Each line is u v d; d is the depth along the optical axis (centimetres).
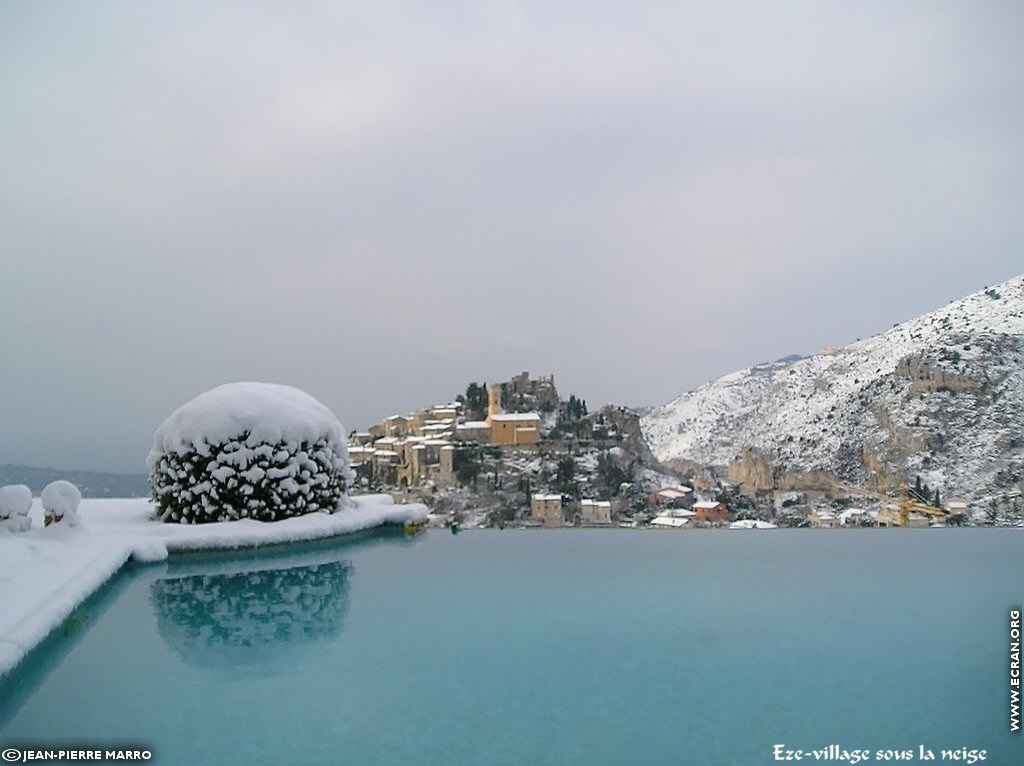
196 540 761
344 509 962
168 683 372
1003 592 584
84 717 327
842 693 351
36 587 487
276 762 278
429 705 338
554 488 8369
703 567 707
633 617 504
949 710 329
